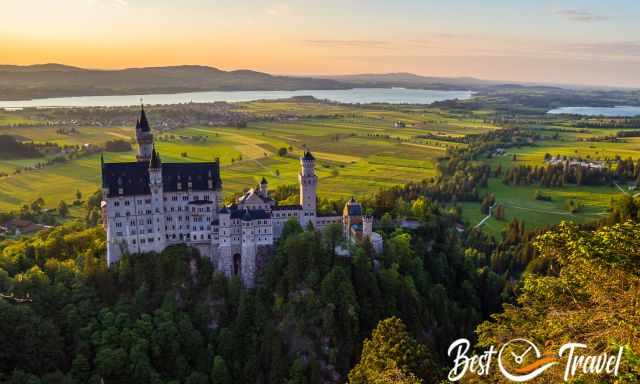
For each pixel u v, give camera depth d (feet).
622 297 217.36
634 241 227.81
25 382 412.16
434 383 331.77
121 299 519.19
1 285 506.48
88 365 453.17
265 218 575.38
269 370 480.23
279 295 523.70
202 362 481.87
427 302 562.25
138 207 561.43
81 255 574.56
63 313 490.49
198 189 579.48
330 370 479.41
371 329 506.48
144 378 449.06
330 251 561.84
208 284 554.05
